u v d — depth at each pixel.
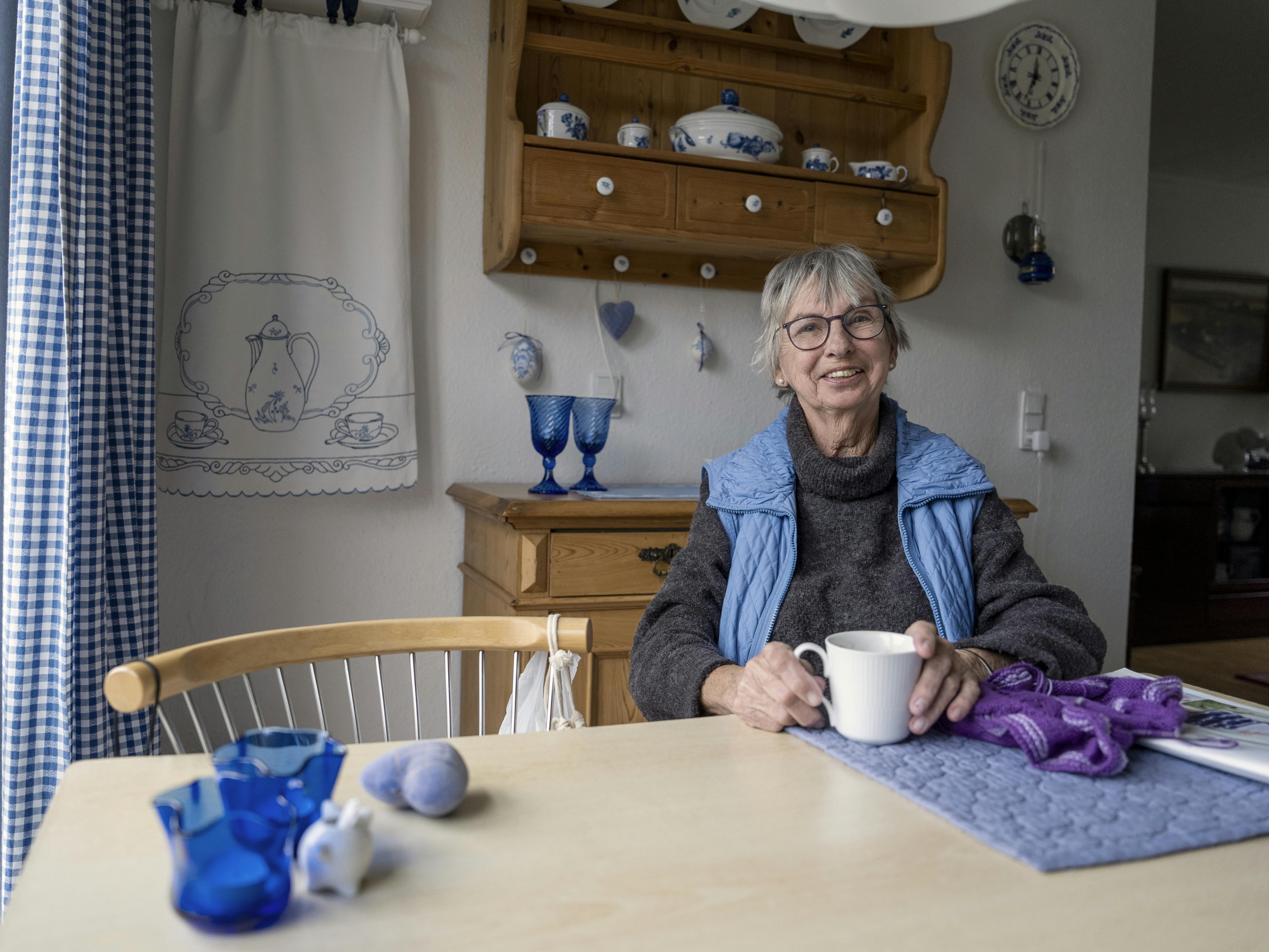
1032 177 2.79
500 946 0.49
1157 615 4.30
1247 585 4.49
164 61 1.95
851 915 0.53
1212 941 0.51
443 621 1.01
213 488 1.94
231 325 1.95
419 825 0.64
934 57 2.31
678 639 1.12
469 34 2.21
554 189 1.96
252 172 1.96
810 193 2.16
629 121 2.29
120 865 0.56
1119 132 2.90
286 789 0.55
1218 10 3.34
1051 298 2.84
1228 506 4.55
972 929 0.52
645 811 0.67
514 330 2.28
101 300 1.46
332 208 2.02
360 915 0.51
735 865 0.59
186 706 2.00
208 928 0.48
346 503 2.16
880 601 1.23
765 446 1.35
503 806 0.67
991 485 1.30
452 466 2.24
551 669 0.98
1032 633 1.03
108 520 1.57
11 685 1.28
